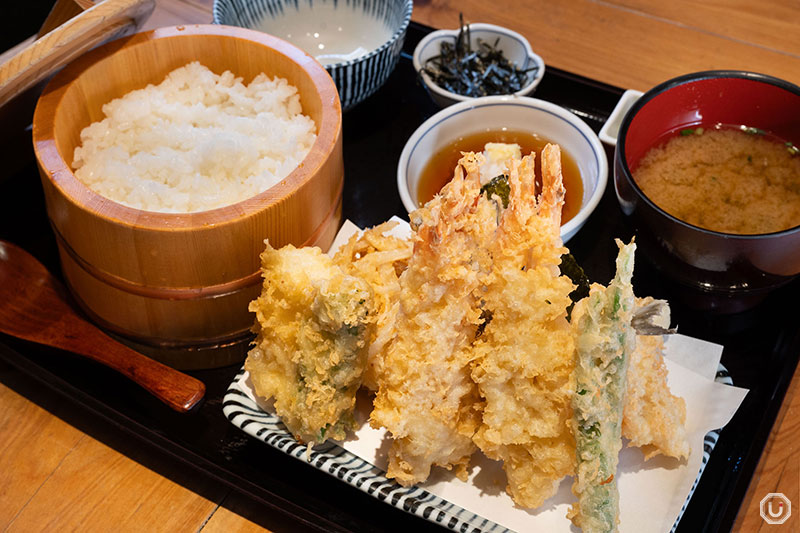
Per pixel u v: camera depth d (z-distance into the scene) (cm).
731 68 60
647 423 38
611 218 51
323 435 39
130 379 44
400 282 38
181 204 44
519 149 51
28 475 42
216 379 45
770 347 45
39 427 44
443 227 35
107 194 45
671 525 38
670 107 49
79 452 43
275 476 41
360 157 55
